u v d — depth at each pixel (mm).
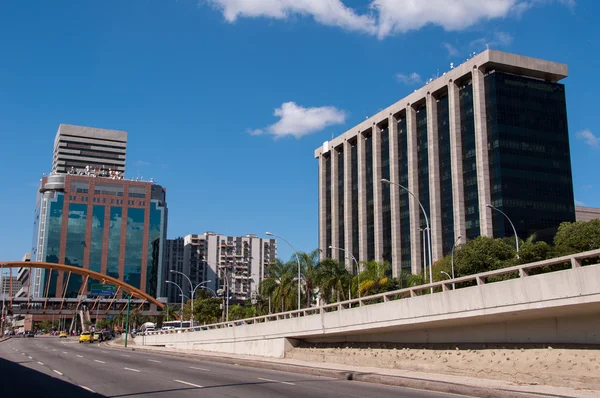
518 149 102125
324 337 35000
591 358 19484
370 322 29766
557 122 106375
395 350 28375
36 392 18812
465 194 106812
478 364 22906
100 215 197500
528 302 21375
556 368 19984
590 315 20609
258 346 40438
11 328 195500
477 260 62594
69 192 196125
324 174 158750
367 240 134625
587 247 52625
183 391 18750
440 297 25406
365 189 137750
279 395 17516
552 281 20578
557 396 15328
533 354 21625
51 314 180500
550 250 51969
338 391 18641
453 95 111375
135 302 191875
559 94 107688
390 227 126812
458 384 18406
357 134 142000
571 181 104625
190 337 54219
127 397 17359
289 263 69250
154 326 103688
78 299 175000
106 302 189125
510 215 98812
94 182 199250
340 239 148125
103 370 28078
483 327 24891
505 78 104500
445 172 112625
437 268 73250
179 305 195625
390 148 129000
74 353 47031
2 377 24297
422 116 121312
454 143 109125
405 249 120938
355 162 144875
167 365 32062
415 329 28547
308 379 23188
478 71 106125
